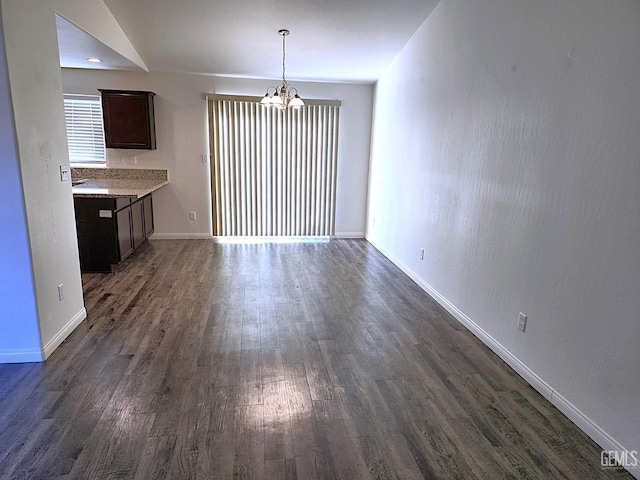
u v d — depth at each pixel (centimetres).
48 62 272
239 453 190
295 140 606
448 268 366
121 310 350
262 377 253
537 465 187
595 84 199
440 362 277
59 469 178
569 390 219
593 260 202
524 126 256
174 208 604
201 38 452
